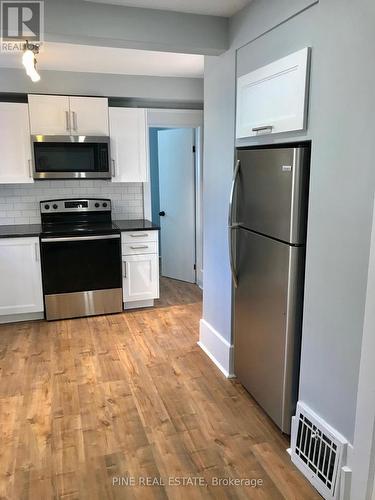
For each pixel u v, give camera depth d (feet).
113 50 10.68
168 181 17.62
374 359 5.21
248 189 8.11
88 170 13.42
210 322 10.80
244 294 8.61
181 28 8.18
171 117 15.40
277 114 6.84
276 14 6.82
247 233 8.26
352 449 5.72
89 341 11.64
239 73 8.29
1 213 14.08
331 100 5.64
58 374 9.80
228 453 7.16
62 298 13.05
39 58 11.44
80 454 7.13
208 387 9.27
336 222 5.73
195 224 16.99
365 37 4.99
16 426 7.86
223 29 8.50
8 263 12.39
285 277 6.98
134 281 13.84
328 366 6.14
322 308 6.18
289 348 7.11
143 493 6.29
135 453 7.15
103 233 13.05
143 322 13.08
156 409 8.43
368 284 5.20
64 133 13.01
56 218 14.28
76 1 7.39
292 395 7.29
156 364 10.32
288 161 6.63
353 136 5.30
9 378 9.62
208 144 10.11
